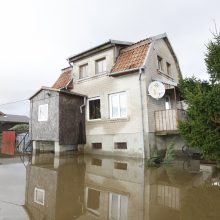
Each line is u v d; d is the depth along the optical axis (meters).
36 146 16.80
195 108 7.74
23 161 12.49
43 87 16.12
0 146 20.97
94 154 15.23
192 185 7.03
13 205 5.45
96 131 15.60
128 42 15.75
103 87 15.48
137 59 14.27
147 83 13.75
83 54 16.62
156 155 12.84
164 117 13.25
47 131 15.62
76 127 15.84
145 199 5.85
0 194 6.34
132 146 13.61
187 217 4.64
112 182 7.59
